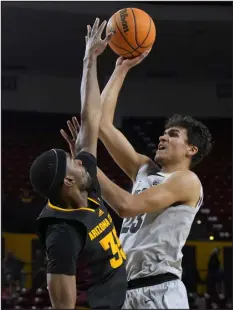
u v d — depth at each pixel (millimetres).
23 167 12633
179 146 3262
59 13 11047
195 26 11570
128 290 3053
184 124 3312
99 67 13180
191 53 12914
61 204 2541
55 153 2541
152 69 13906
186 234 3131
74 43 12398
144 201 2938
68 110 14273
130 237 3141
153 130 14266
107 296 2568
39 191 2539
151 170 3373
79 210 2535
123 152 3355
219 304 8867
